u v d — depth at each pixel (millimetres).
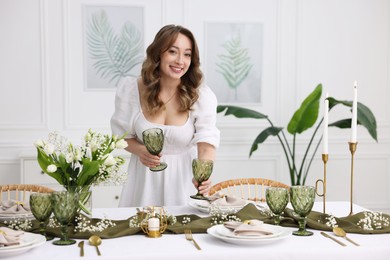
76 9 4562
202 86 2748
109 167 2002
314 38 4887
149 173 2750
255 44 4801
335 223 1965
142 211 2104
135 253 1638
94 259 1588
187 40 2543
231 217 2078
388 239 1820
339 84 4938
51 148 1920
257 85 4828
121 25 4613
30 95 4570
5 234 1680
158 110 2658
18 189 2637
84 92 4621
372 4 4930
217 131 2740
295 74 4875
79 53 4594
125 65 4637
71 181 1973
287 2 4828
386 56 4980
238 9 4766
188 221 2107
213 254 1638
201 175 2199
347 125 4273
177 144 2711
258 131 4855
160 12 4664
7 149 4559
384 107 5012
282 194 1927
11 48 4520
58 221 1775
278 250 1668
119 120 2723
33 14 4527
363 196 5027
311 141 4441
